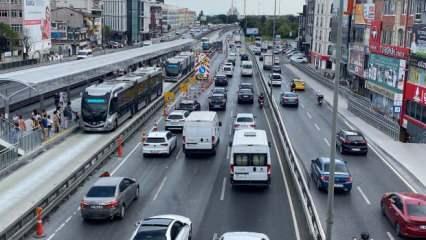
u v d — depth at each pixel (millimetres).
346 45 79875
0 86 50906
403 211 21609
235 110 56625
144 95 56594
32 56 108438
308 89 79250
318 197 26922
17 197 25953
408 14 50469
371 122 50531
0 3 111688
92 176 30875
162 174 31422
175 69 83062
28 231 21672
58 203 25359
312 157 35969
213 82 83812
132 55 80438
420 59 44469
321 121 51500
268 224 22766
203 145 35250
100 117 42469
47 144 37094
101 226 22625
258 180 27703
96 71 54156
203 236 21266
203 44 145500
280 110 57750
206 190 28109
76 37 149250
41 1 113375
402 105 47281
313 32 125812
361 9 69875
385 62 55938
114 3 194375
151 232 18359
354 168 33688
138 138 42500
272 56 104312
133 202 25953
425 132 42281
